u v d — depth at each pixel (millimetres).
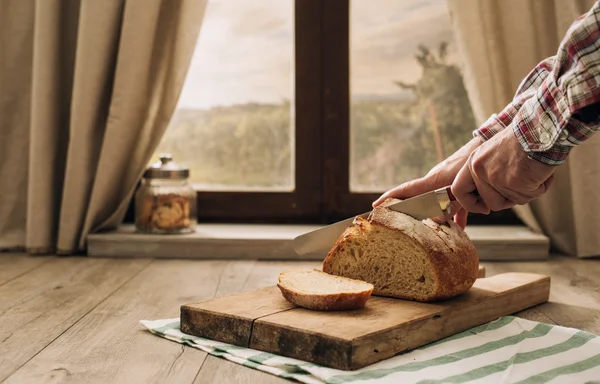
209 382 914
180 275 1666
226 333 1052
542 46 1936
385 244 1176
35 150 1934
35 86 1925
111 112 1914
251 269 1757
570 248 1991
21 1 2000
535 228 1986
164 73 1966
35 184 1937
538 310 1325
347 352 917
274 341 996
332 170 2170
